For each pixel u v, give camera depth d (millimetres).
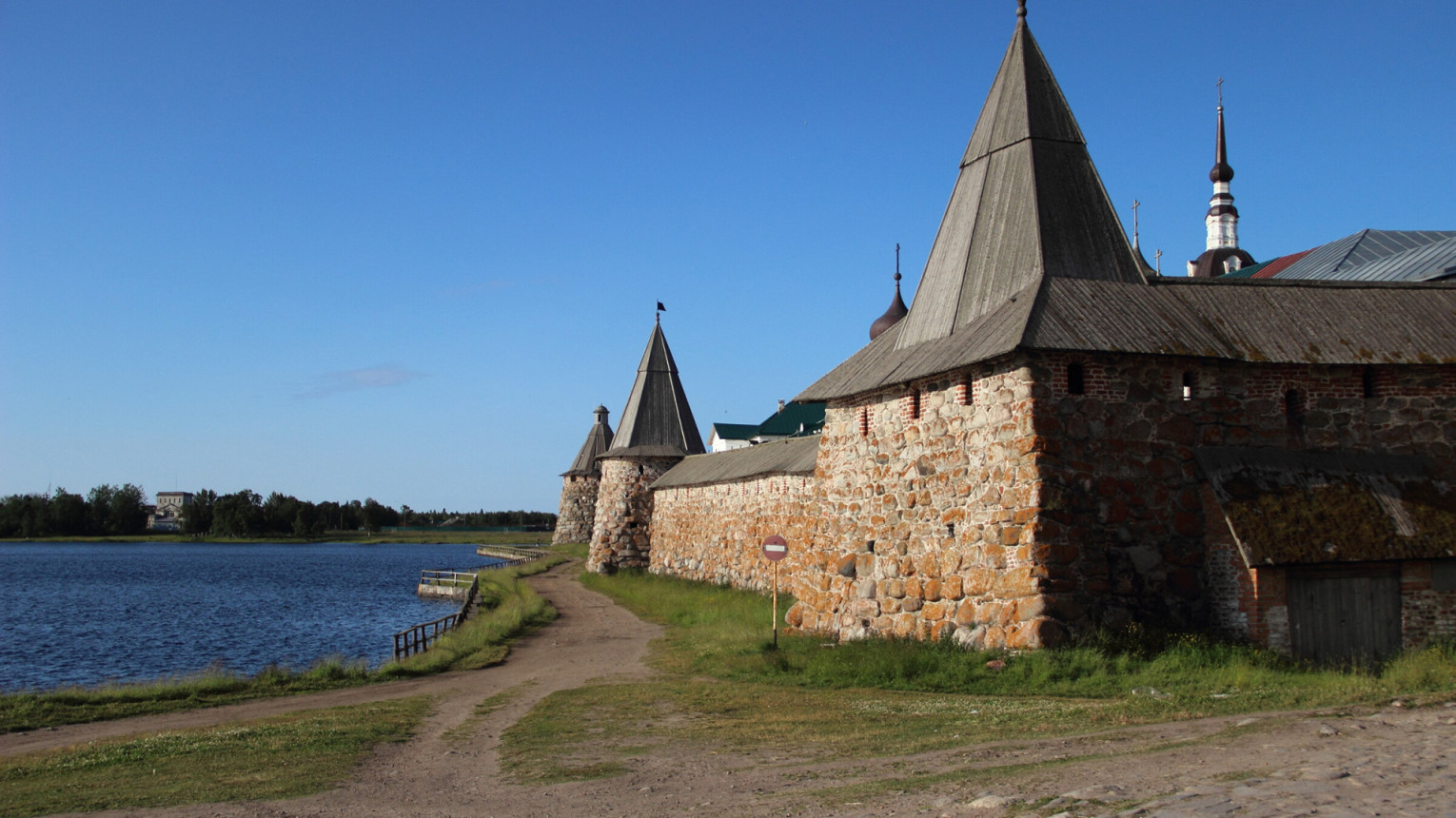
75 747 14141
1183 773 8289
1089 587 16125
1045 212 19344
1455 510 16859
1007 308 18156
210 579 78375
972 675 15391
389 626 44969
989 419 17297
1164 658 15156
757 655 19328
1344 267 28891
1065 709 12836
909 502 19469
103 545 151750
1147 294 18391
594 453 84438
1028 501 16219
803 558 23219
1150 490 16734
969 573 17547
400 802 9852
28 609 54156
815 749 11430
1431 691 12562
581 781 10414
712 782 9969
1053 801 7535
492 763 11922
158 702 18578
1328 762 8320
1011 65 21484
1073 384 16719
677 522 46531
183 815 9578
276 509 170750
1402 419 17812
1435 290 19391
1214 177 53156
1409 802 6906
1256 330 17875
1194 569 16766
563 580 49625
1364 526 16266
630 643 25391
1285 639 15773
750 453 40625
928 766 9836
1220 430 17281
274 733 14359
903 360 20422
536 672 21000
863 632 20344
